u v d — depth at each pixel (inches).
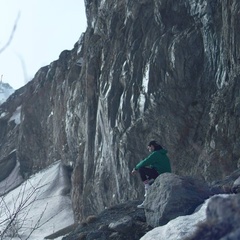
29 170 3036.4
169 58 1326.3
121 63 1574.8
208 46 1255.5
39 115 3034.0
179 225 306.3
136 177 1363.2
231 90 1098.1
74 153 2309.3
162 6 1407.5
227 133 1070.4
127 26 1579.7
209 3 1255.5
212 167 1073.5
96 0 2010.3
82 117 2032.5
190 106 1263.5
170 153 1278.3
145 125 1348.4
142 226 370.9
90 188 1712.6
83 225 424.8
